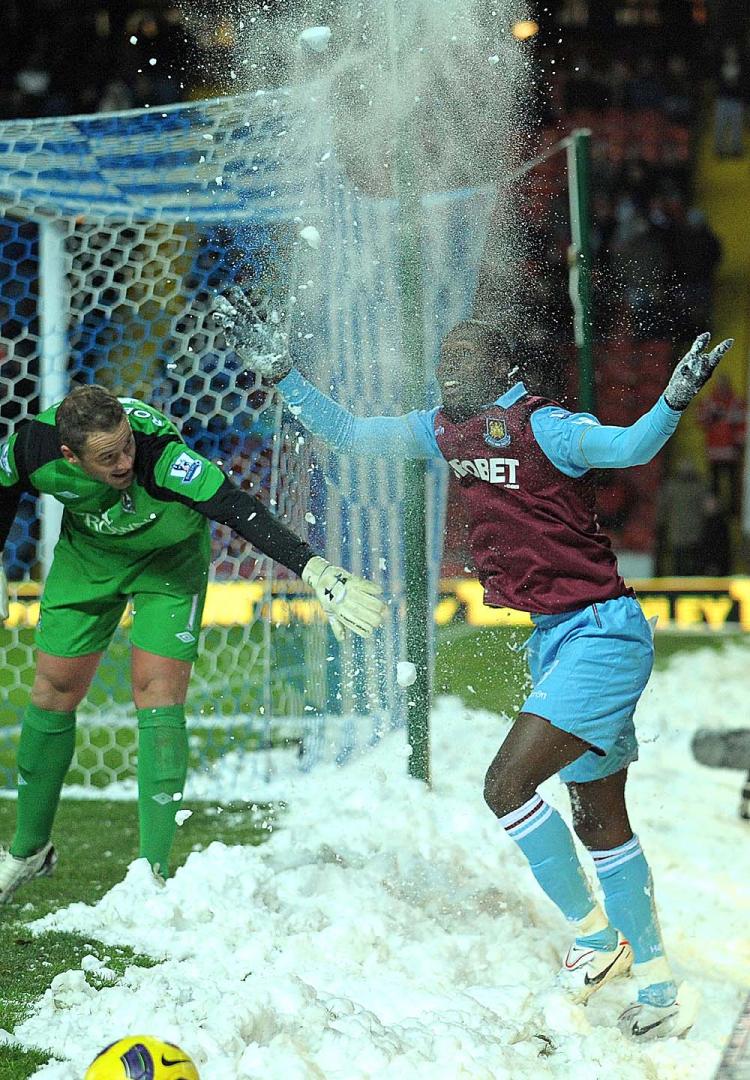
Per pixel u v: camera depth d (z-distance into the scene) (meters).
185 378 15.90
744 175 41.31
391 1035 7.11
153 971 8.05
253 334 8.73
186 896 9.30
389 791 12.48
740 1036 5.60
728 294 39.81
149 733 9.41
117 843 11.83
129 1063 5.62
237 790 13.56
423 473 12.22
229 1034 6.87
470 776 13.55
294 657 14.55
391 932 8.95
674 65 41.59
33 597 20.55
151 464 8.68
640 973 8.03
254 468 15.63
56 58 37.28
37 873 9.73
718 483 36.06
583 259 16.52
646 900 8.05
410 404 12.68
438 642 16.69
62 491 8.78
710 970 9.15
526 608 8.04
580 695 7.70
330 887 9.82
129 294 19.08
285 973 7.99
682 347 36.22
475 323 8.16
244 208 14.30
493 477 7.96
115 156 14.94
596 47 41.56
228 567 19.75
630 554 36.22
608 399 34.94
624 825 8.13
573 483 7.94
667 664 22.22
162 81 36.88
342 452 8.73
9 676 20.17
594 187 39.84
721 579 30.98
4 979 7.95
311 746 14.34
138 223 18.08
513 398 7.94
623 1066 7.20
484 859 10.69
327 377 13.17
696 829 12.84
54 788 9.53
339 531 13.77
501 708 16.23
